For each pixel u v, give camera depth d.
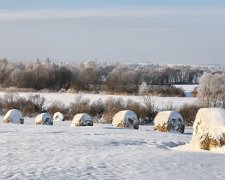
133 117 33.69
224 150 20.48
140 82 94.00
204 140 21.31
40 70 94.50
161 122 30.92
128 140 24.36
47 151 19.95
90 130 29.94
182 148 22.03
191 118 46.47
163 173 15.19
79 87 84.44
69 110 52.50
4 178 13.95
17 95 61.78
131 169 15.81
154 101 57.03
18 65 132.38
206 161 17.64
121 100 52.00
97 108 51.12
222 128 20.86
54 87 90.44
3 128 30.89
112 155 19.00
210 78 56.44
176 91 76.75
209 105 51.38
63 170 15.38
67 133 27.56
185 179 14.28
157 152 20.11
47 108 54.31
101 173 15.00
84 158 18.12
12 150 20.02
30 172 14.95
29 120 46.00
